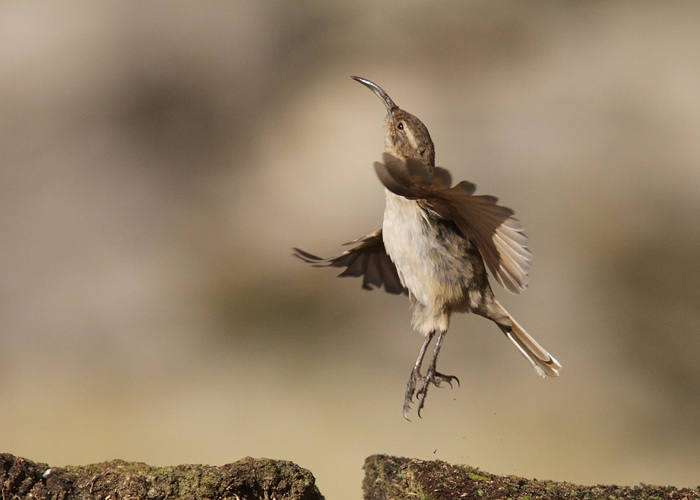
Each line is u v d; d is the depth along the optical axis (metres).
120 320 14.43
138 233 15.93
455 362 13.68
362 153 17.03
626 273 15.05
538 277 15.02
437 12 19.36
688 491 4.88
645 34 18.88
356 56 18.84
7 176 16.33
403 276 5.84
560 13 19.36
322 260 6.32
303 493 4.62
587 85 17.73
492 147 16.69
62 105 17.53
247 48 18.83
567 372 13.64
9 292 14.66
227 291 15.03
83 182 16.53
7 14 18.69
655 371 13.85
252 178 17.03
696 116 17.11
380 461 5.07
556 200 15.95
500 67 18.38
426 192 4.64
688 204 15.80
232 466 4.64
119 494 4.43
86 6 18.64
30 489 4.38
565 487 4.91
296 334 14.46
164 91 18.12
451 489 4.69
